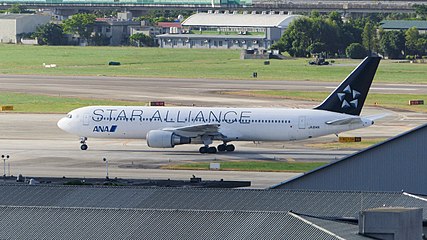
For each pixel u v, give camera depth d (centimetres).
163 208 17000
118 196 17875
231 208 17050
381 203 17200
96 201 17650
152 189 18100
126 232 15388
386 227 14388
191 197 17712
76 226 15688
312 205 17150
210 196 17712
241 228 15250
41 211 16212
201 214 15812
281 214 15625
